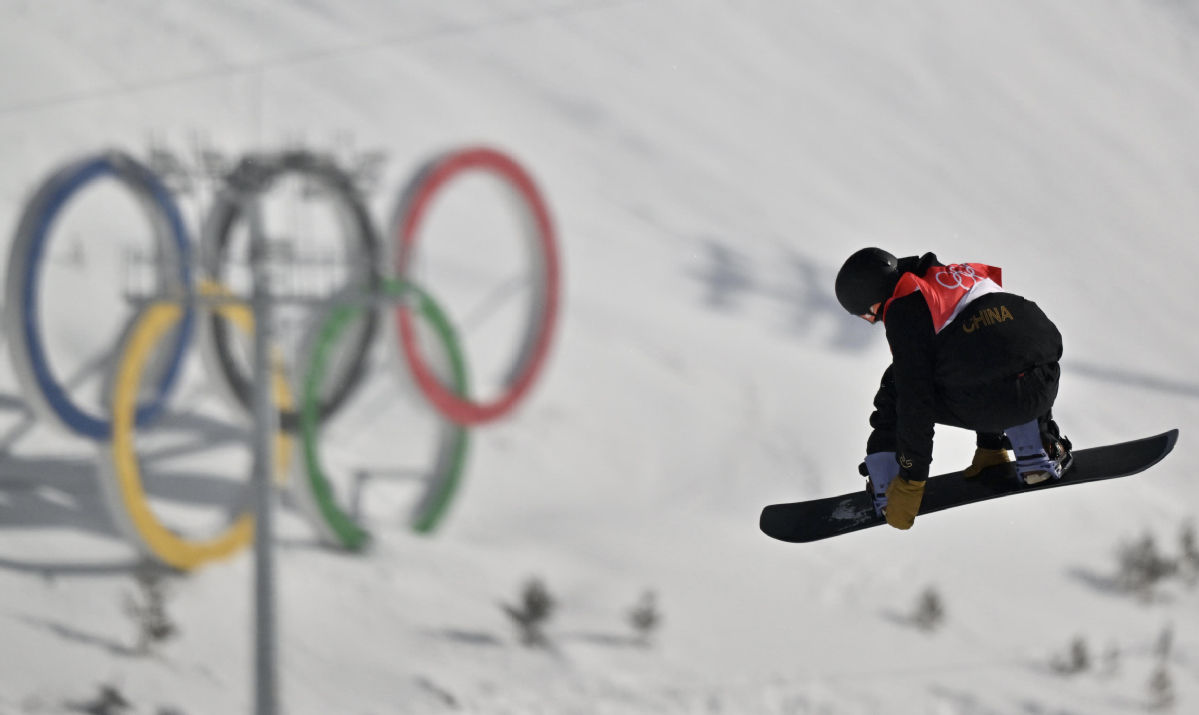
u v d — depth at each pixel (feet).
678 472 354.74
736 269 581.94
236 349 249.75
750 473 367.04
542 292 281.74
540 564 254.68
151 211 213.25
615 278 534.37
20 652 175.73
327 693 181.68
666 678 212.64
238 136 547.08
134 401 206.90
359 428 325.83
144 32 580.30
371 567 224.33
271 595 156.66
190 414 276.21
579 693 201.46
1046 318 40.55
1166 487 412.98
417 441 329.11
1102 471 43.45
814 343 520.83
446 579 229.45
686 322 500.74
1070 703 229.25
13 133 435.12
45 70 490.90
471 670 199.62
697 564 274.16
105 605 194.49
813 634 242.58
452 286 498.69
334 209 220.02
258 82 602.44
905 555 290.97
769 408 424.87
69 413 193.36
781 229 641.81
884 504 43.50
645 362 439.22
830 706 213.05
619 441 364.58
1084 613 276.21
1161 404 553.23
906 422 40.45
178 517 236.43
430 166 246.06
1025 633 259.19
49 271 329.31
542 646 213.05
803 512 46.75
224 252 216.33
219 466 263.08
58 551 206.59
